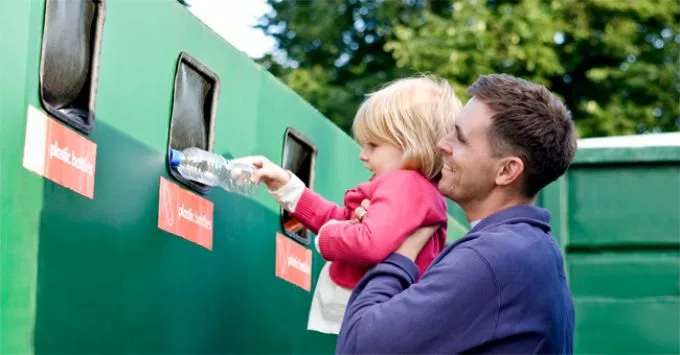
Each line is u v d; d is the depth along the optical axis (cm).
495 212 253
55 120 234
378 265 262
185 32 290
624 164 450
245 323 322
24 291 224
